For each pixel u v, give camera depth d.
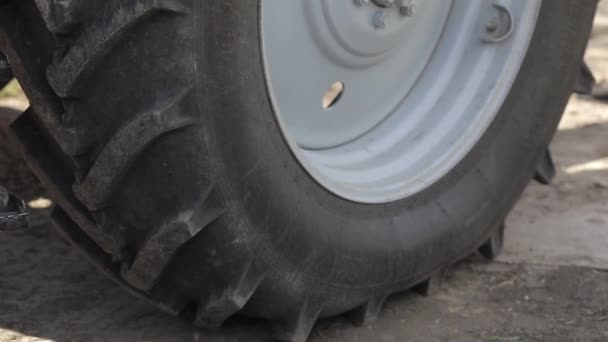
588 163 3.74
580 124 4.21
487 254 2.88
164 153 1.96
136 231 2.09
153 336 2.39
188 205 2.00
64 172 2.11
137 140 1.90
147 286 2.15
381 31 2.45
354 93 2.56
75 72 1.88
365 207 2.34
